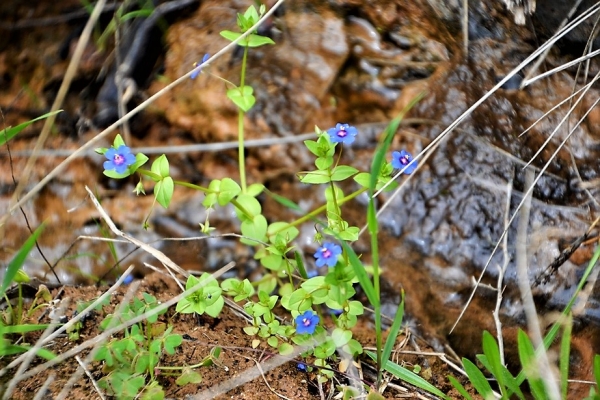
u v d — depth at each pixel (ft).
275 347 1.42
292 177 1.55
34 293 1.47
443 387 1.45
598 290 1.49
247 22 1.46
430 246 1.51
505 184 1.53
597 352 1.48
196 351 1.40
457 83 1.57
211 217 1.55
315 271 1.52
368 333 1.49
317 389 1.39
